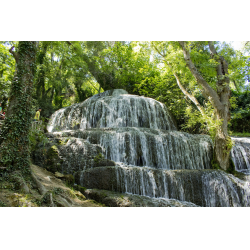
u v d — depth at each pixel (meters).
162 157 10.08
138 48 12.79
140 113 14.39
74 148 8.76
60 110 16.39
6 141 5.77
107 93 18.52
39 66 19.69
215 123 10.13
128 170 7.86
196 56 11.27
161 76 22.52
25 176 5.71
